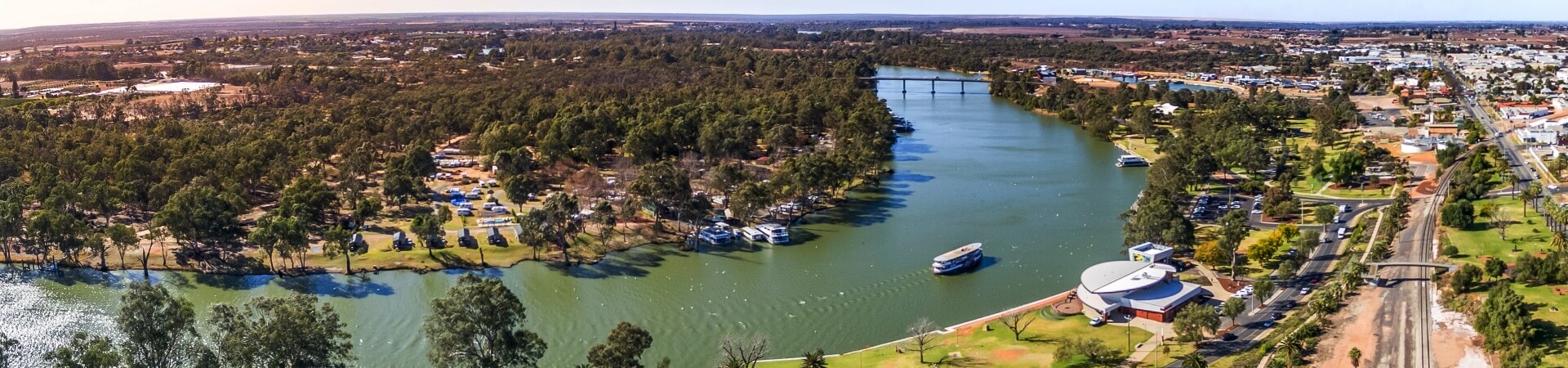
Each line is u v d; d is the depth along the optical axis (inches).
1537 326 7224.4
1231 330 7741.1
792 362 7549.2
